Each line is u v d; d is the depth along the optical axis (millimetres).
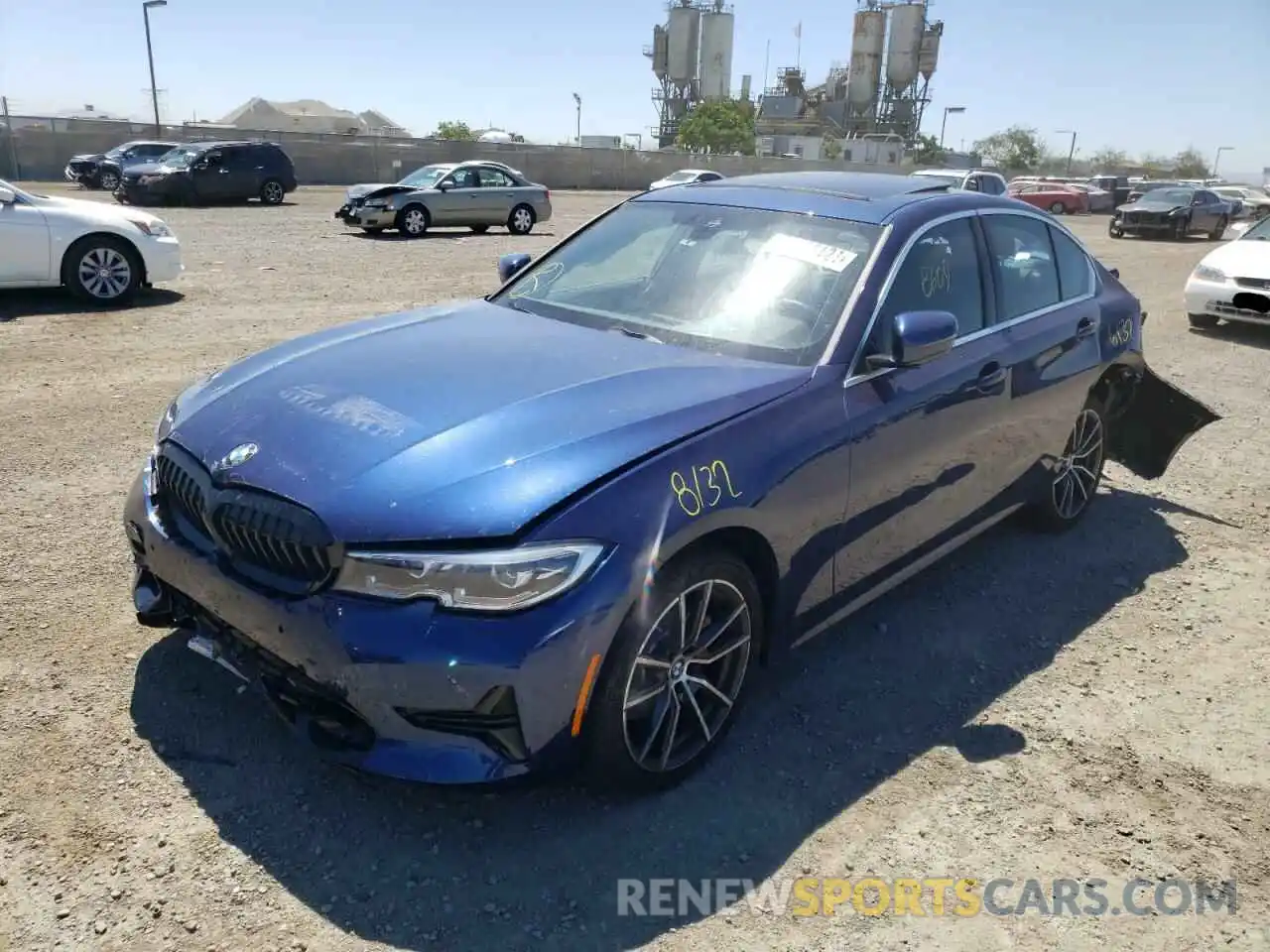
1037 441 4512
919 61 92250
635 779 2844
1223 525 5457
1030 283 4477
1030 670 3836
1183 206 26328
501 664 2416
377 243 17516
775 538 3021
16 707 3154
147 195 24391
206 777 2902
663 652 2814
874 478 3406
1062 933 2547
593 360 3225
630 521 2584
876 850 2803
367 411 2838
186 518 2967
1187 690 3746
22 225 9312
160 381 7121
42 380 6988
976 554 4898
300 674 2602
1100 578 4699
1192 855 2859
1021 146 100438
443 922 2451
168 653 3508
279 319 9656
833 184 4199
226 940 2359
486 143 44375
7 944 2303
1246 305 10750
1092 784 3152
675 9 91688
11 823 2672
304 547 2527
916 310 3631
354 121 100250
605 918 2494
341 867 2607
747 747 3236
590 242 4293
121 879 2520
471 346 3344
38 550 4250
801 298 3521
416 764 2492
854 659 3844
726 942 2449
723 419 2930
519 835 2768
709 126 78812
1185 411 5297
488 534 2432
